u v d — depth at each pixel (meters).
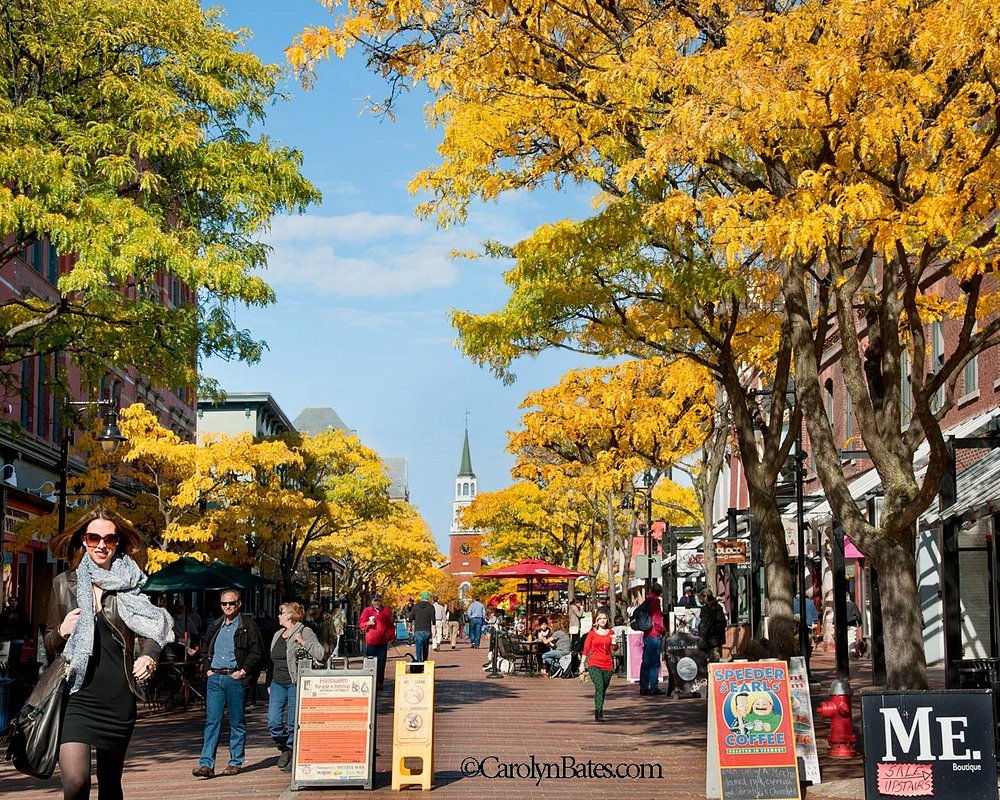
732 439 38.78
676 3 14.19
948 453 14.07
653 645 27.53
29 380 34.94
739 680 12.02
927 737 9.24
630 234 16.80
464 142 16.30
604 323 18.08
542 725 20.75
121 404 45.91
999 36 11.64
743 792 11.81
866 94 12.27
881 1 12.12
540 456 42.19
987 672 14.09
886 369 14.32
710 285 16.27
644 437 32.97
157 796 13.18
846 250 17.17
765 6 13.76
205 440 37.94
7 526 33.34
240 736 15.09
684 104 12.86
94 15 18.97
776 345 20.72
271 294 19.52
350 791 13.45
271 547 47.97
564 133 15.62
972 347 13.07
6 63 19.14
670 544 37.38
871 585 21.12
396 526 77.62
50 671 7.04
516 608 59.00
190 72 19.83
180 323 19.95
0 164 17.30
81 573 7.21
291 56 13.87
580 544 66.88
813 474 39.53
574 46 14.75
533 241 17.50
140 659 7.14
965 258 12.49
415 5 13.68
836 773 13.65
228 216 20.31
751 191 14.35
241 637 14.98
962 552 27.77
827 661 33.62
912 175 12.24
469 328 18.95
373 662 13.80
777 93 12.10
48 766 6.93
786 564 17.80
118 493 42.81
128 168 18.48
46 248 36.72
